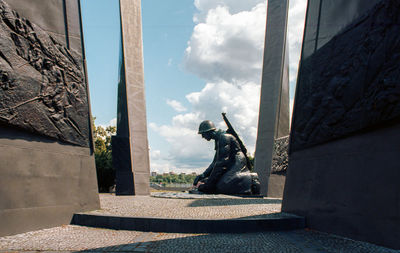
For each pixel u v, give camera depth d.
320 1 7.23
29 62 6.08
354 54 5.61
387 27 4.72
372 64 5.03
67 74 7.38
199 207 8.65
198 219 6.28
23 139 5.97
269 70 21.33
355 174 5.45
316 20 7.36
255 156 20.94
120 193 18.23
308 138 7.27
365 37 5.30
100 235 5.81
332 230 6.00
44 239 5.30
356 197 5.37
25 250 4.50
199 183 14.17
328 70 6.55
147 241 5.29
